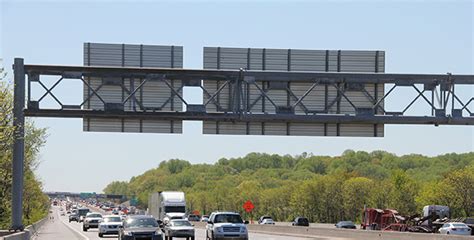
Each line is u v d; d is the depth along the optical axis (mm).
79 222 150625
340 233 65250
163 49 43188
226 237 49875
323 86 44375
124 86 42719
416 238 50656
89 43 42906
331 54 44094
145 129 44000
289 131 44594
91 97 43281
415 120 43438
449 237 46844
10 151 54812
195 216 135125
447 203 128875
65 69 41344
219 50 43375
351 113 44531
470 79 43188
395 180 151750
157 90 43625
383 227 89625
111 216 69062
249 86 44094
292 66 43844
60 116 42062
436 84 43312
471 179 127688
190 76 42219
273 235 78125
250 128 44656
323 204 170875
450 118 43094
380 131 44844
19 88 40844
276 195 196125
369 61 44250
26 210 110875
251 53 43562
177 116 42594
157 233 45562
